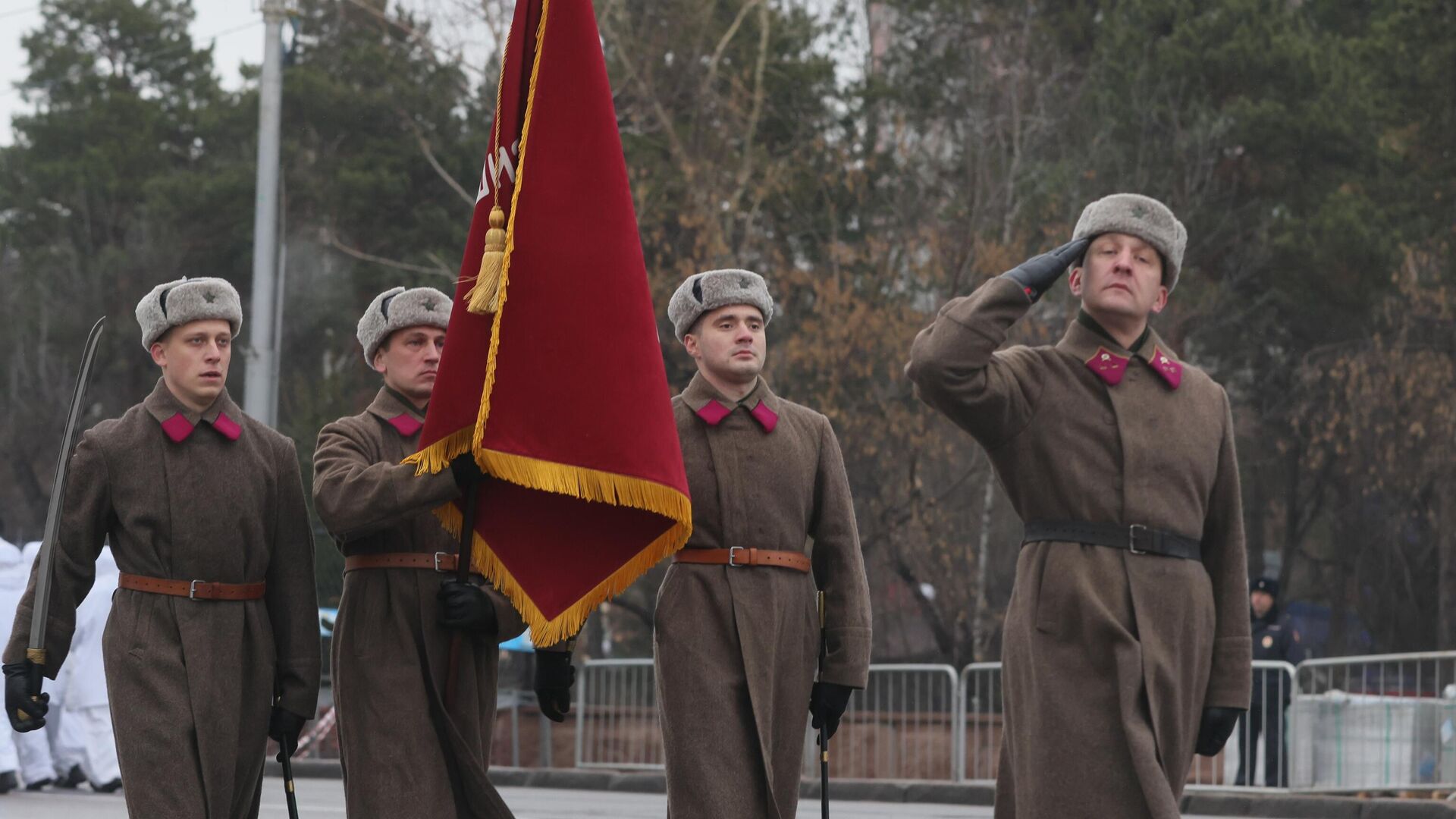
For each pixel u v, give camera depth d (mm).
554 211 7879
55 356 54469
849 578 8328
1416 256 37438
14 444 54406
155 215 52625
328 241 47031
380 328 8562
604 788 21406
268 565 8445
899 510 30562
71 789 17000
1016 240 32656
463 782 8117
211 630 8195
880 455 30906
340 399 36500
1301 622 45406
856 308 30047
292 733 8398
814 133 37000
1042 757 7324
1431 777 16266
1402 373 36438
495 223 7930
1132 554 7434
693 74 35094
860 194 33656
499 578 8141
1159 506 7477
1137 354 7684
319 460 8273
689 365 31516
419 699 8133
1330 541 45844
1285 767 17625
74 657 16438
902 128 34719
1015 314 7441
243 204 50531
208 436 8328
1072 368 7652
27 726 8062
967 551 31719
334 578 22969
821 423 8516
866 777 20641
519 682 24844
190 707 8070
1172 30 40000
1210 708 7566
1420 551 41812
